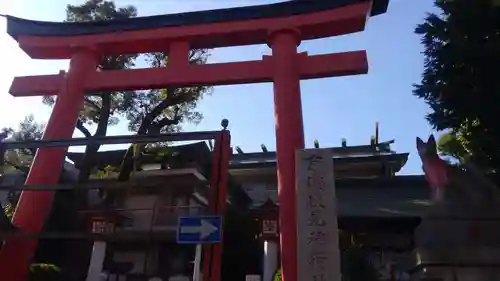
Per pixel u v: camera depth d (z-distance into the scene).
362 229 16.25
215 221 6.54
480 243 9.23
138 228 19.09
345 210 16.89
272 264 15.37
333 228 7.65
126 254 19.23
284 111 10.34
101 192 20.45
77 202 19.44
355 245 15.25
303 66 11.12
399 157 23.78
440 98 11.73
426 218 10.20
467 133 11.88
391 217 15.70
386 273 14.91
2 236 8.01
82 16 19.75
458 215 9.78
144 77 11.65
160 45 12.42
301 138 10.09
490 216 9.55
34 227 9.86
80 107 11.77
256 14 11.98
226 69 11.39
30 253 9.74
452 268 8.96
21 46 12.86
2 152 8.76
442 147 13.72
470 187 10.14
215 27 12.05
